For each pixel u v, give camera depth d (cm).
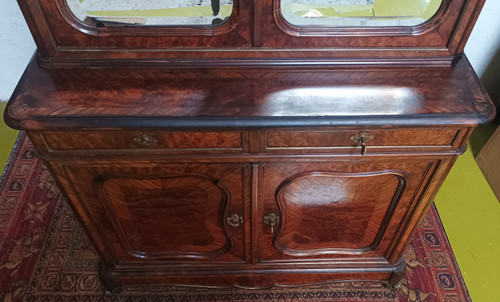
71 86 97
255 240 125
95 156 99
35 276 149
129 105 93
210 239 127
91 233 121
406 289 146
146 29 96
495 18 162
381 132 95
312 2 93
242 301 143
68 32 97
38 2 91
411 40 100
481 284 148
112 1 93
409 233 125
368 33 98
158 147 98
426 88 97
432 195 113
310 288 147
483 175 180
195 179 107
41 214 167
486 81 190
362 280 142
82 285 147
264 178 106
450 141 98
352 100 94
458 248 158
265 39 99
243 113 91
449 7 94
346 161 103
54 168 102
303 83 98
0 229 162
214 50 100
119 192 111
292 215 119
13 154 187
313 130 94
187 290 146
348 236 128
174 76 99
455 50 102
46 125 90
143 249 131
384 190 112
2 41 178
